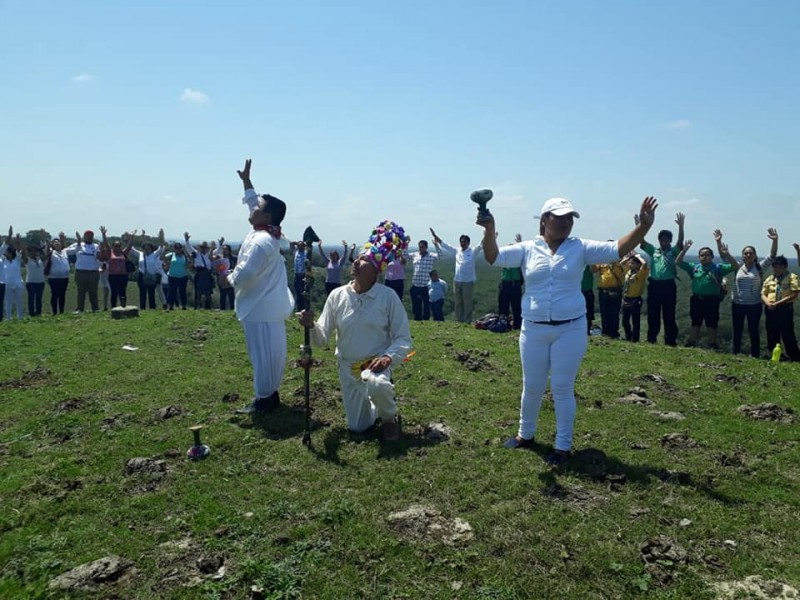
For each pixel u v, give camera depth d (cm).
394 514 518
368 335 698
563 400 614
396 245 701
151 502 552
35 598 421
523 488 565
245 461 638
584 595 418
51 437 721
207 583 434
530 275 614
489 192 604
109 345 1232
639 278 1443
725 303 3116
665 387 931
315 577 439
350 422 716
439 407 816
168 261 2030
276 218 792
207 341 1276
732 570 447
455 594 420
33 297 1811
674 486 573
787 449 677
